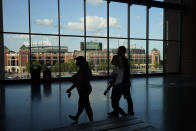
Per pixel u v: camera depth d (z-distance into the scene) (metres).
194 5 13.55
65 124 3.48
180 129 3.19
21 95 6.28
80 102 3.46
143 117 3.87
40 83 9.23
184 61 14.32
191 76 12.73
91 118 3.46
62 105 4.94
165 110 4.41
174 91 6.98
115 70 3.55
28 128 3.28
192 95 6.23
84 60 3.40
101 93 6.67
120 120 2.60
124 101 5.33
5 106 4.84
